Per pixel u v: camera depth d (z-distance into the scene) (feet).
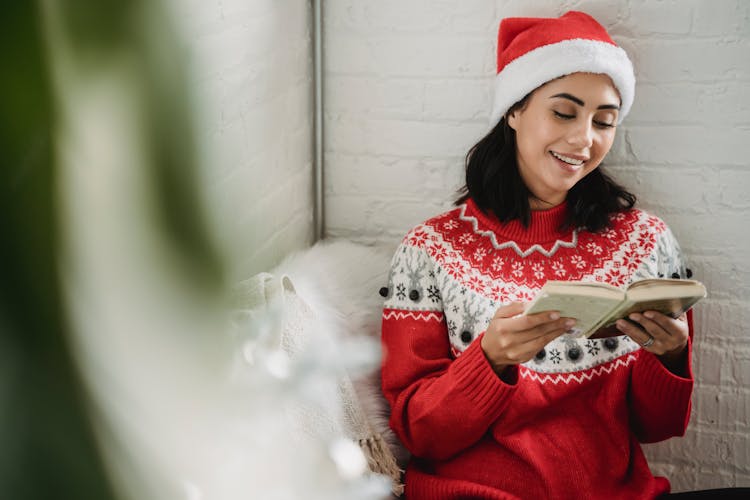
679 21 4.96
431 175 5.58
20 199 0.40
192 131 0.42
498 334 3.89
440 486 4.32
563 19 4.47
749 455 5.59
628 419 4.57
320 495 1.22
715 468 5.66
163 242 0.42
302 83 5.29
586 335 3.82
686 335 3.88
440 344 4.68
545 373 4.42
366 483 1.60
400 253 4.79
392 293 4.77
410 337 4.64
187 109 0.41
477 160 4.71
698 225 5.30
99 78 0.40
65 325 0.42
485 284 4.57
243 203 0.53
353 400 4.12
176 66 0.41
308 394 1.33
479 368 4.03
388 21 5.32
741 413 5.54
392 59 5.39
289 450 1.20
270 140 4.71
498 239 4.65
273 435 1.05
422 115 5.47
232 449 0.53
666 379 4.24
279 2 4.73
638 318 3.76
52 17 0.39
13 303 0.41
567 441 4.33
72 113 0.40
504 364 4.04
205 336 0.43
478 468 4.37
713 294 5.39
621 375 4.46
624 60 4.38
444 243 4.69
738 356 5.46
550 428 4.38
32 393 0.42
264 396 1.00
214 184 0.44
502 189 4.63
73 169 0.41
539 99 4.37
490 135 4.70
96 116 0.40
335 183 5.72
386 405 4.71
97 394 0.43
